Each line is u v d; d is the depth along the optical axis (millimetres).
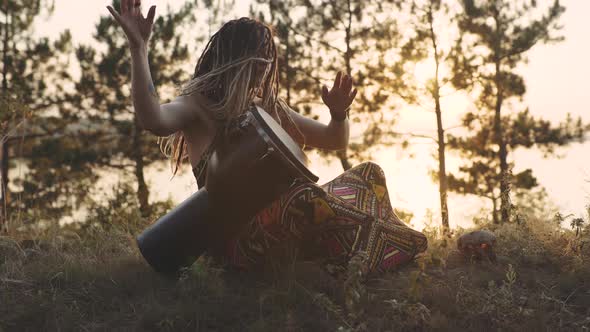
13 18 21188
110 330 2922
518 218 4355
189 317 2922
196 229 3043
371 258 3182
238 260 3260
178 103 2873
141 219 4684
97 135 22188
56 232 4309
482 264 3562
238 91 2889
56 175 20906
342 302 3047
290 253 3217
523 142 22391
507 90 21812
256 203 2855
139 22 2604
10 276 3395
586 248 3682
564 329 2883
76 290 3256
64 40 21516
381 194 3391
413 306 2850
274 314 2951
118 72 21438
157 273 3340
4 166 19922
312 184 3027
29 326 2959
